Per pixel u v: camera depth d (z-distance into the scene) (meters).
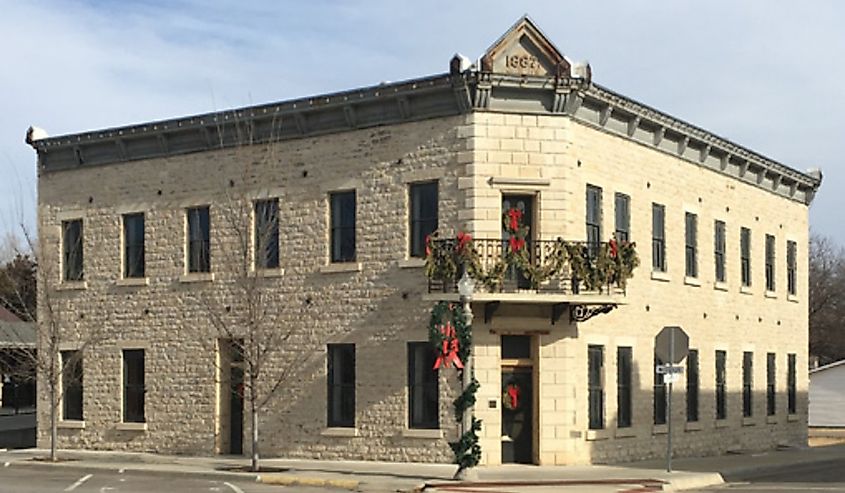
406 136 23.88
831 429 47.91
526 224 23.08
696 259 29.33
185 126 27.00
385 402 23.84
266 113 25.64
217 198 26.80
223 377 26.69
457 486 19.47
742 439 31.59
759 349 32.97
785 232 35.25
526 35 23.05
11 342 47.00
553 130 23.11
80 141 28.97
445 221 23.09
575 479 20.53
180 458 26.02
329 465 23.16
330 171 25.02
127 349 28.33
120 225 28.67
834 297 86.62
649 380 26.61
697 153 29.38
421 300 23.42
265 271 25.61
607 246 22.88
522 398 23.05
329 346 24.88
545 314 22.92
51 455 26.41
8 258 55.62
